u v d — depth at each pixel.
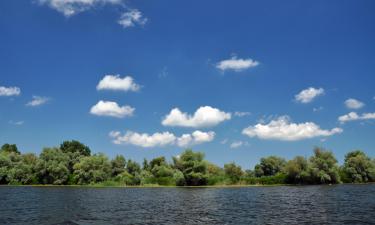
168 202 79.00
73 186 149.88
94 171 150.75
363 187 132.12
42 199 85.75
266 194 101.69
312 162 156.38
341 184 157.12
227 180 153.75
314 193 102.75
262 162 181.12
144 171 163.12
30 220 50.81
